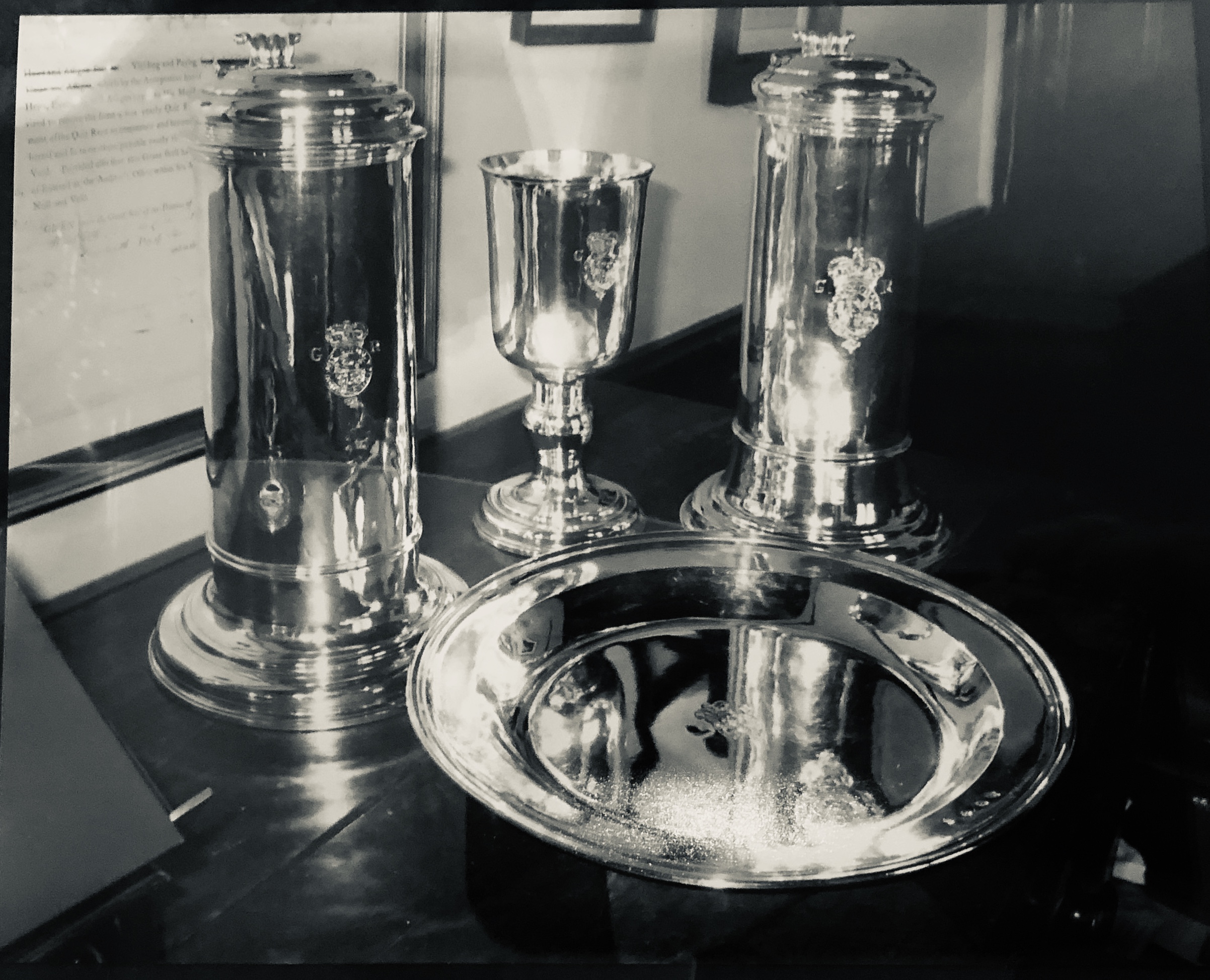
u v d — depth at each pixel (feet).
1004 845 1.25
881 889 1.17
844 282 1.68
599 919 1.11
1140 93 1.98
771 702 1.41
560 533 1.75
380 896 1.12
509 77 1.85
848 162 1.60
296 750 1.32
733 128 2.10
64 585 1.55
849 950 1.09
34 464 1.51
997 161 2.16
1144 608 1.67
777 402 1.79
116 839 1.20
